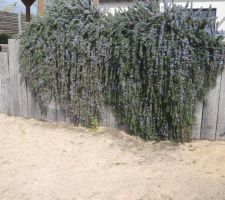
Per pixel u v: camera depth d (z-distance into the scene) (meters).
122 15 4.45
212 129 4.25
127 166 3.61
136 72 4.21
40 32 4.88
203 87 4.12
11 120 5.41
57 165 3.64
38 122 5.26
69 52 4.70
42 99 5.21
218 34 4.00
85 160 3.78
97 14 4.66
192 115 4.17
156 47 4.00
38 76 5.12
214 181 3.21
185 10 4.20
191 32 3.99
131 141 4.39
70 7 4.71
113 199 2.94
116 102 4.62
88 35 4.54
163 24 3.99
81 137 4.56
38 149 4.12
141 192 3.04
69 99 4.98
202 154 3.87
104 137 4.53
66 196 2.99
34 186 3.18
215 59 3.99
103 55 4.46
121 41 4.23
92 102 4.78
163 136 4.37
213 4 9.05
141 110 4.36
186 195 2.97
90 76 4.66
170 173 3.41
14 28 12.82
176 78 3.98
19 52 5.27
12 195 3.03
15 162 3.73
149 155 3.91
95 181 3.27
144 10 4.26
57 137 4.57
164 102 4.16
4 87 5.66
